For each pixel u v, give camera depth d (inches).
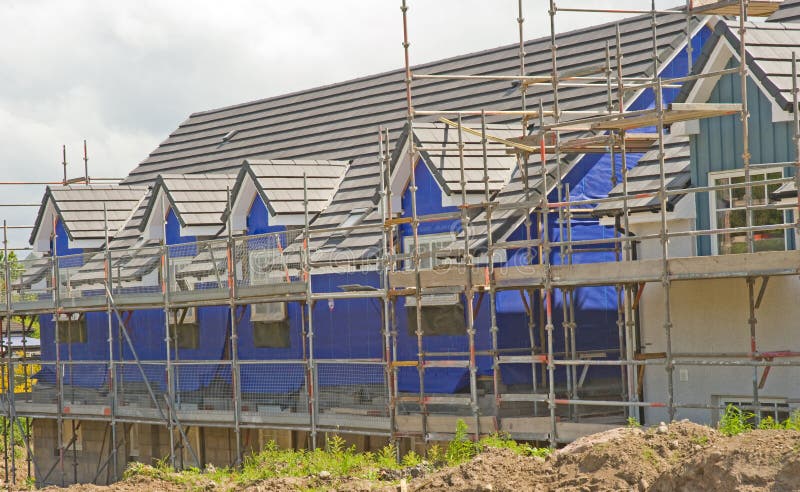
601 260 888.9
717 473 470.6
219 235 1078.4
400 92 1184.2
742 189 724.0
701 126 744.3
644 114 651.5
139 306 994.1
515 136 895.7
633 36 987.9
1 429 1592.0
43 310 1121.4
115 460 1023.0
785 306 682.8
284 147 1237.1
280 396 945.5
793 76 607.5
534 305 858.1
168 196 1082.1
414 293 786.8
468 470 586.9
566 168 861.2
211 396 971.3
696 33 937.5
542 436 704.4
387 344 794.8
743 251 724.7
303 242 896.3
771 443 476.1
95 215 1251.2
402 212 927.0
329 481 679.1
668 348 634.8
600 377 874.1
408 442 853.8
